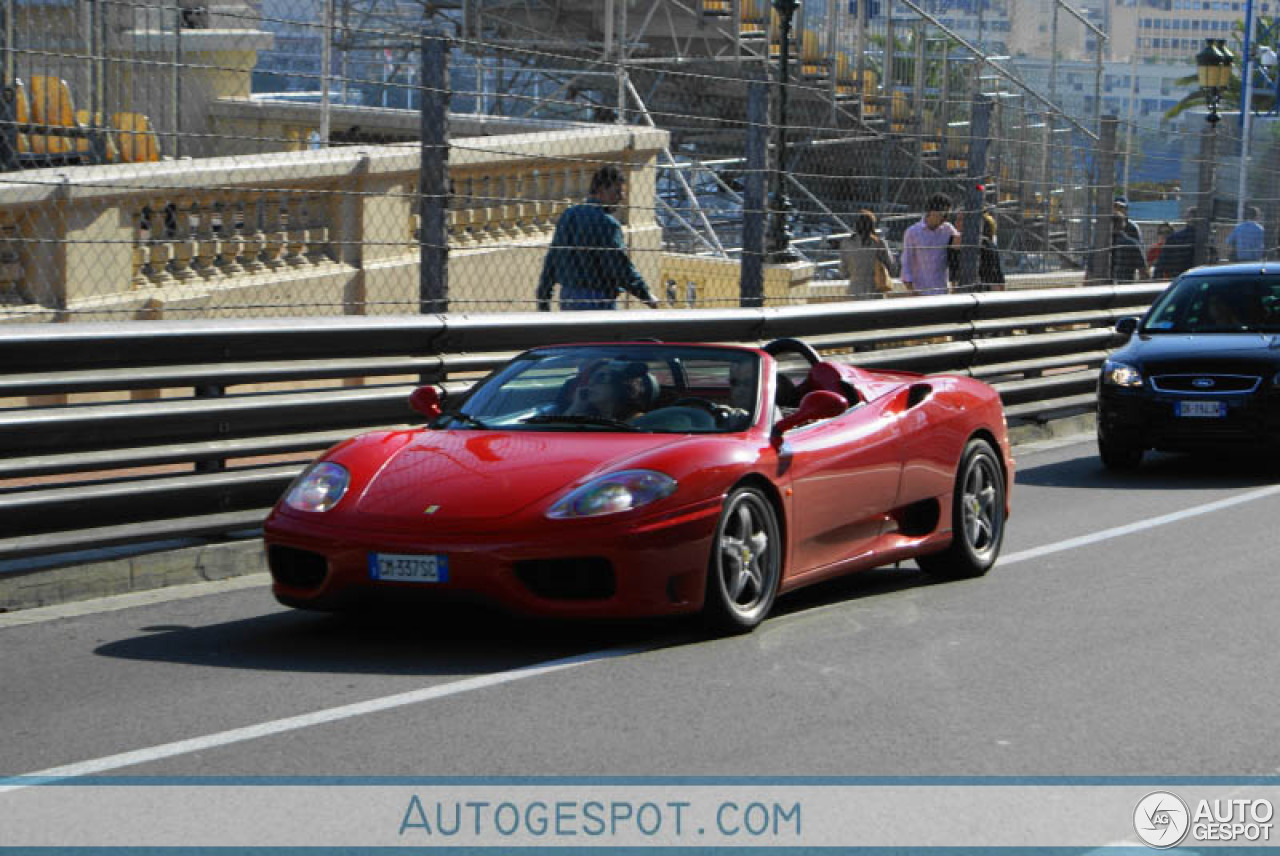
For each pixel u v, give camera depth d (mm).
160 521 8000
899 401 8039
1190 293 13211
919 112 22531
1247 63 30844
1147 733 5492
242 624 7109
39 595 7484
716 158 22781
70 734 5344
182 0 15531
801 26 23125
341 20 23094
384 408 9148
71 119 12039
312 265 12891
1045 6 24125
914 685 6074
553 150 15078
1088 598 7746
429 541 6324
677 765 5047
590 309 11414
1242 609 7473
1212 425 11836
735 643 6719
